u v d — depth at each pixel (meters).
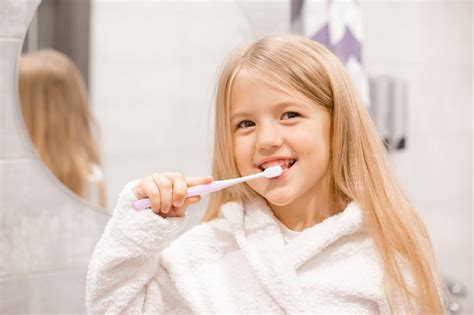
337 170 0.74
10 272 0.95
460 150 1.32
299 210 0.76
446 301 1.07
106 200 0.99
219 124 0.76
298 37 0.77
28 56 0.93
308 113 0.71
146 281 0.69
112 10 0.98
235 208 0.77
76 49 0.96
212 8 1.04
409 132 1.27
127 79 1.00
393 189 0.77
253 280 0.73
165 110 1.03
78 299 0.99
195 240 0.76
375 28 1.22
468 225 1.34
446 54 1.29
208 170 1.05
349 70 1.05
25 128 0.93
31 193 0.95
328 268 0.73
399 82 1.17
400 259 0.74
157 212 0.66
